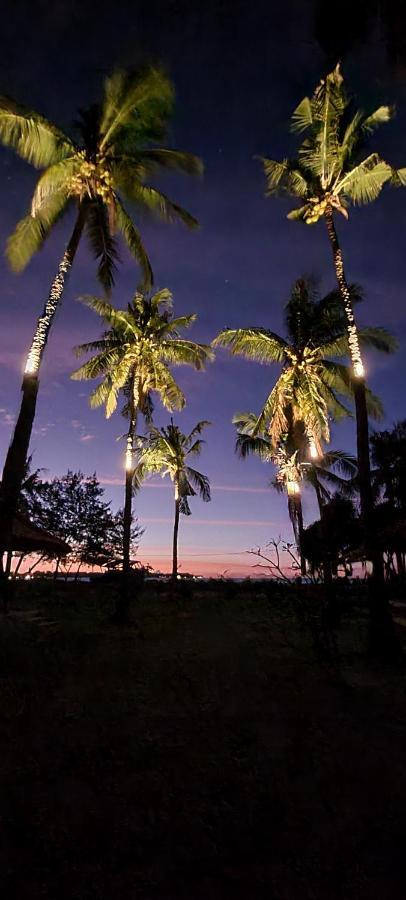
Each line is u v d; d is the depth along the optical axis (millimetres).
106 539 34625
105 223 14578
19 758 4410
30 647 8398
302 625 9570
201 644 10719
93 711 5742
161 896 2770
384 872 3029
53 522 33750
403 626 14242
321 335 19000
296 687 6855
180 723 5438
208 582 33875
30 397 11125
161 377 19359
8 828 3332
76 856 3078
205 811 3645
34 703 5844
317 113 12422
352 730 5352
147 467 24156
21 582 28141
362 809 3734
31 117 11531
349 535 12648
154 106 12586
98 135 13227
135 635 12211
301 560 9562
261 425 21578
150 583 32188
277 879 2941
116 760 4457
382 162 11961
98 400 20078
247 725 5395
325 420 18953
